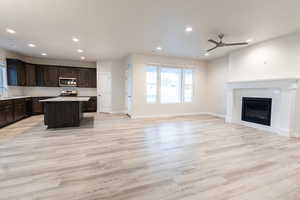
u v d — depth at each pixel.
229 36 3.96
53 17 2.95
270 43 4.19
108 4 2.50
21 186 1.74
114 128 4.39
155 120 5.60
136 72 5.88
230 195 1.61
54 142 3.18
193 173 2.04
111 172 2.06
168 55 6.11
